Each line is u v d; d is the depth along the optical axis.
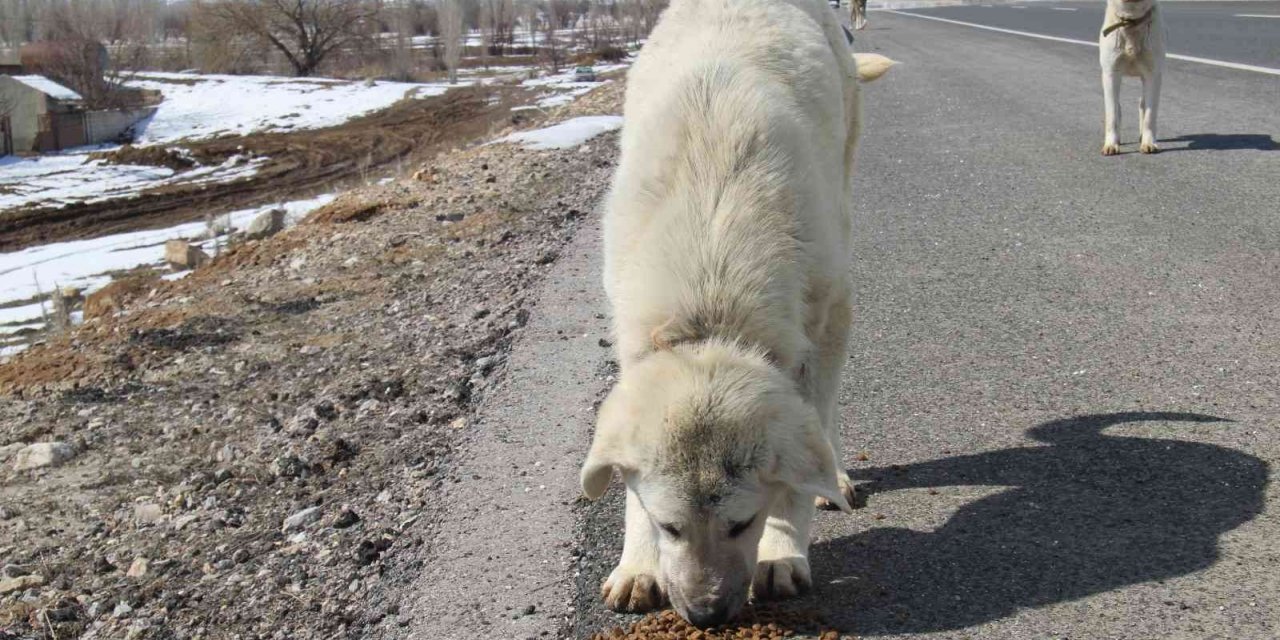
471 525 2.05
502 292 3.43
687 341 1.69
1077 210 4.05
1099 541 1.85
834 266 1.87
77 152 17.69
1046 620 1.64
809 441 1.55
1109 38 4.89
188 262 6.54
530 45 33.75
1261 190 4.15
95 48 21.30
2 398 3.15
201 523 2.26
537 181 5.17
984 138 5.62
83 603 2.05
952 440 2.29
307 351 3.19
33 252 9.98
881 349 2.82
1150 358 2.64
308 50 27.69
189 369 3.18
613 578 1.77
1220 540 1.81
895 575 1.80
